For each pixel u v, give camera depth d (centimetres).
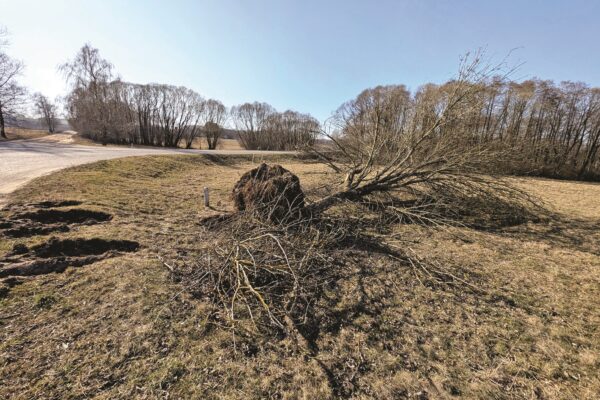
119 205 748
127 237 548
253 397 250
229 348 305
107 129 3119
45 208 637
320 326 352
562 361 310
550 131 2764
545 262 566
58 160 1346
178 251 512
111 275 415
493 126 861
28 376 253
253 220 539
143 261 463
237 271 391
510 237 711
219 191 1098
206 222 662
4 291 355
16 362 265
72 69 2958
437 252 598
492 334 350
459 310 398
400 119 817
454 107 711
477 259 572
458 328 359
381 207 810
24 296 354
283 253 423
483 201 789
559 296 441
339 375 280
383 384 272
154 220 677
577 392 271
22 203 660
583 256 600
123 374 262
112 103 3309
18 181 861
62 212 622
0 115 2986
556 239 702
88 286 386
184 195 973
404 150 816
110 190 885
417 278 480
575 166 2862
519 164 891
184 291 391
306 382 269
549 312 400
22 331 302
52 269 417
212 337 318
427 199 822
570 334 354
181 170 1673
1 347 279
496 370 295
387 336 340
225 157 2494
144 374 264
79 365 267
